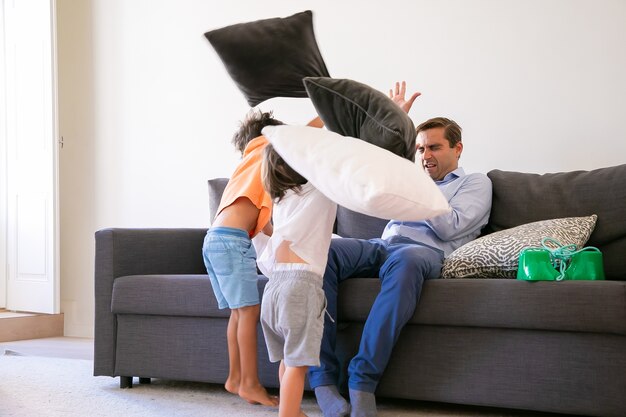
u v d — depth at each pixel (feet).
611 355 6.63
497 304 6.95
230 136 13.00
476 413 7.51
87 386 9.00
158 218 13.71
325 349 7.30
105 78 14.43
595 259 7.10
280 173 6.46
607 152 9.91
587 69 10.05
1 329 13.79
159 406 7.84
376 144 6.07
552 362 6.84
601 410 6.64
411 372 7.38
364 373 6.98
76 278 14.76
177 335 8.55
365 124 6.15
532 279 6.85
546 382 6.85
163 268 9.44
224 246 7.74
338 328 7.77
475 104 10.77
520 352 6.97
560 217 8.54
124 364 8.79
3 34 15.75
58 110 14.74
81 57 14.75
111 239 8.92
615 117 9.87
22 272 15.06
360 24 11.73
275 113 12.45
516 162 10.46
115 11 14.33
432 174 9.34
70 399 8.21
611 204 8.29
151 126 13.85
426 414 7.44
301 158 5.82
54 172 14.39
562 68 10.20
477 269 7.72
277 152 6.27
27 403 7.98
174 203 13.55
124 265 9.00
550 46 10.28
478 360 7.13
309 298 6.28
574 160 10.11
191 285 8.36
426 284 7.29
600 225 8.29
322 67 6.98
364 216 9.77
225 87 13.08
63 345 13.20
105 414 7.45
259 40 6.78
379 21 11.56
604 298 6.54
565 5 10.20
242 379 7.69
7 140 15.51
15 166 15.26
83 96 14.70
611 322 6.51
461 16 10.91
